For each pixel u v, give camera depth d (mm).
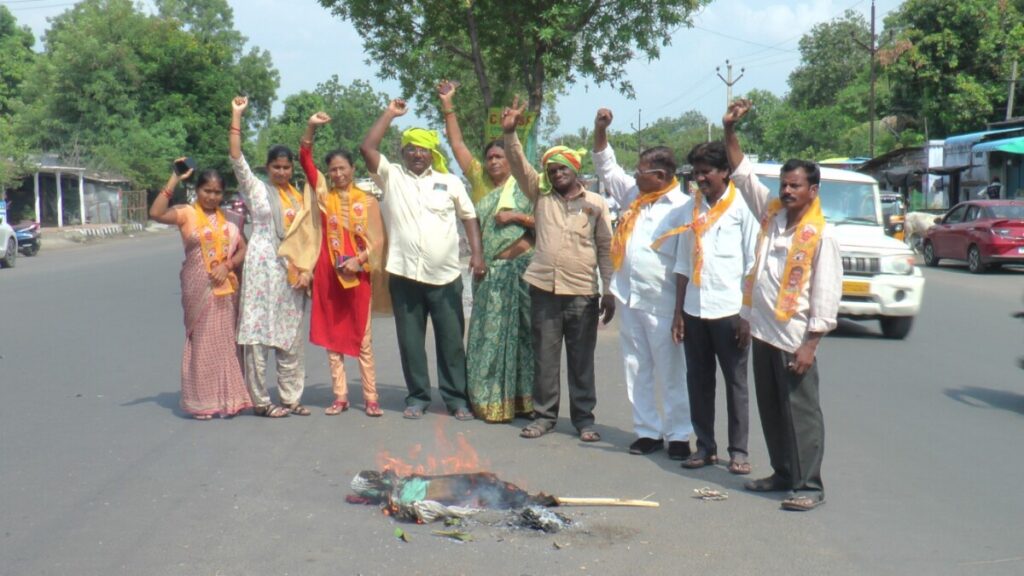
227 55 58312
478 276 7684
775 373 5629
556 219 7055
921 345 11891
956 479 6176
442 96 7883
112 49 52531
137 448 6816
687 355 6363
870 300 12016
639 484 6020
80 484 5973
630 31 13453
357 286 7707
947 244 24188
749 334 6117
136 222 51438
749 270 5777
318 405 8266
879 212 13305
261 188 7660
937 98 40031
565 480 6082
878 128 52500
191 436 7156
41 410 8047
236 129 7496
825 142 57531
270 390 8969
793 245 5441
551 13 13023
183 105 54812
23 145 43031
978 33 39312
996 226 22141
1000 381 9562
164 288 18672
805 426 5535
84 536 5070
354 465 6383
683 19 13641
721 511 5500
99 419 7719
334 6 14344
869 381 9516
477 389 7570
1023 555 4816
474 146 21594
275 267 7656
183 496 5734
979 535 5109
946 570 4625
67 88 52406
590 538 5047
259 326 7621
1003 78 39031
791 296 5438
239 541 4996
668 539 5031
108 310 15070
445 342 7734
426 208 7531
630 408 8250
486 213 7641
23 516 5383
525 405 7691
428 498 5395
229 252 7648
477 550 4859
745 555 4805
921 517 5410
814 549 4895
